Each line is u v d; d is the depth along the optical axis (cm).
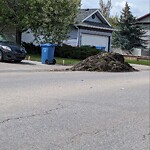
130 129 669
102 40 4334
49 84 1215
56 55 3094
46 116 723
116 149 544
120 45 5291
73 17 3175
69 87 1169
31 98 911
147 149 553
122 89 1206
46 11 2889
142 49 5259
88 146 551
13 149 517
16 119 684
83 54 2938
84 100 936
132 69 2156
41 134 598
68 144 555
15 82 1220
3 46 2094
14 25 2850
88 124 686
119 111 825
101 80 1460
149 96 1081
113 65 2023
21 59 2136
